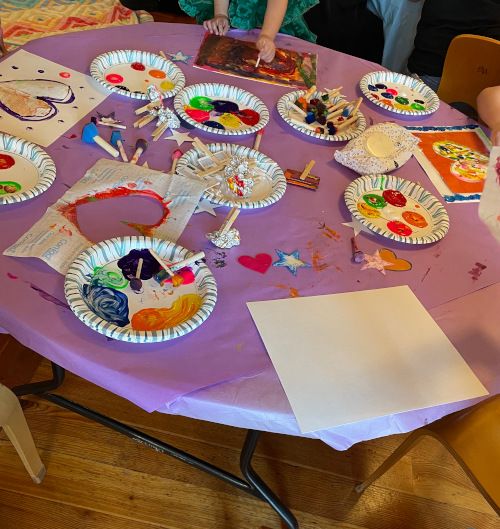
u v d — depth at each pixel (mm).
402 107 1387
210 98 1256
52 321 756
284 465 1366
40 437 1309
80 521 1204
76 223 896
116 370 724
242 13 1503
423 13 1998
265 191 1057
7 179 942
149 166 1047
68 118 1102
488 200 926
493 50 1515
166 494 1277
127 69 1287
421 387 793
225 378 744
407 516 1333
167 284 847
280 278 896
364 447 1434
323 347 811
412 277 952
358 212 1039
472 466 989
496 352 858
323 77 1433
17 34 1812
